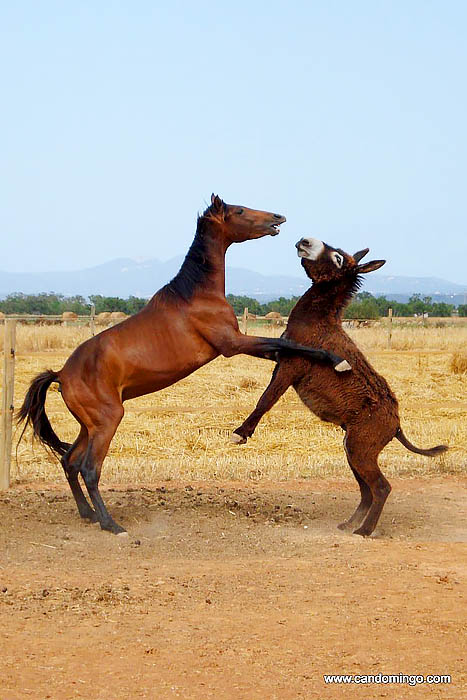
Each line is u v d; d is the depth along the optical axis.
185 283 11.68
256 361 33.28
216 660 6.47
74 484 12.13
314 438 20.00
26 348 33.59
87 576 8.93
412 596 8.05
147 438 19.94
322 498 13.97
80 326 41.75
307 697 5.86
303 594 8.17
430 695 5.90
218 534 11.38
